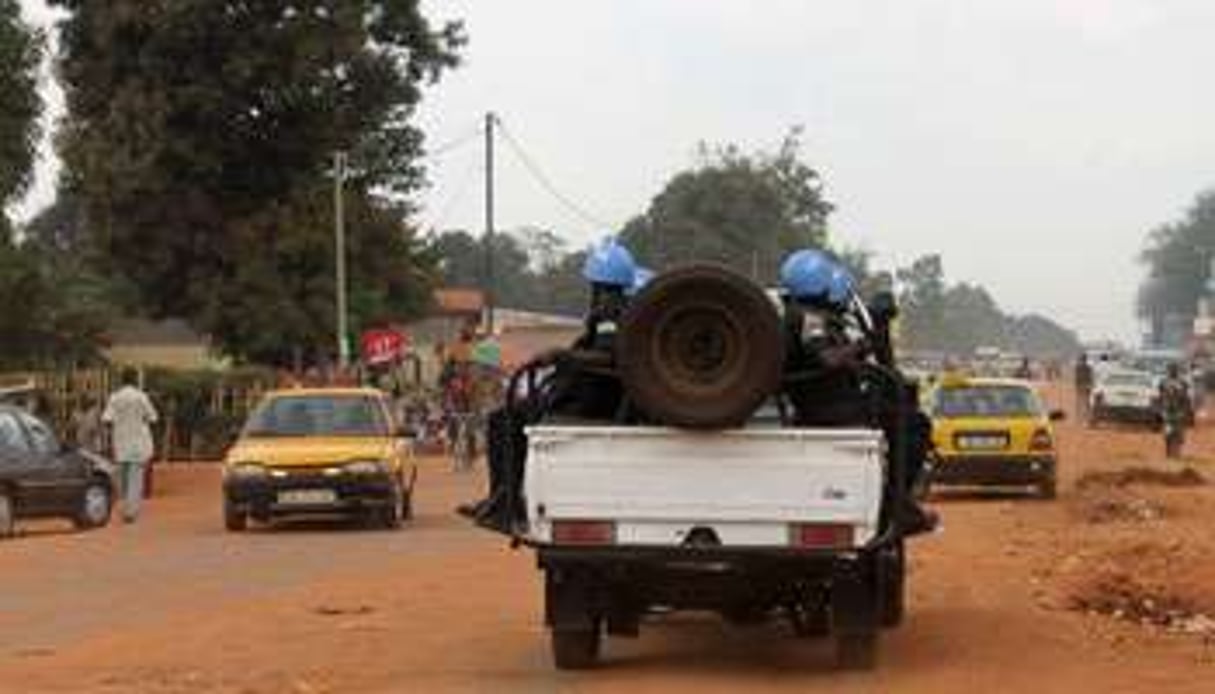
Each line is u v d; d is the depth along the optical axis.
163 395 50.25
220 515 32.47
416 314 60.38
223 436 51.09
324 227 56.88
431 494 36.28
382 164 58.75
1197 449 49.56
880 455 13.45
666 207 92.12
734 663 14.34
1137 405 62.34
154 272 57.12
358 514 28.73
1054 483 32.03
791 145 94.69
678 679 13.55
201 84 56.25
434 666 14.16
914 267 186.12
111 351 72.56
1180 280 195.62
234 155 57.34
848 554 13.45
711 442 13.52
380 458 27.91
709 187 91.88
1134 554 21.95
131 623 16.88
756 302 13.23
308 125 57.56
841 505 13.45
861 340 14.41
